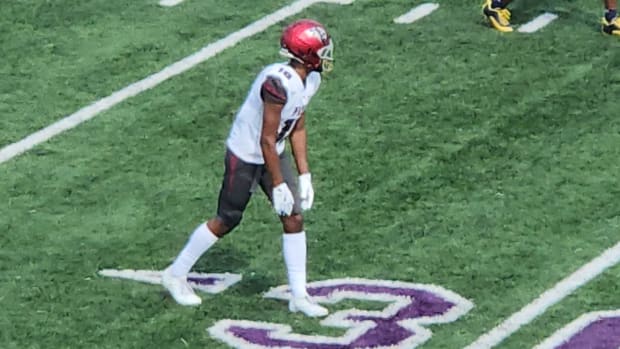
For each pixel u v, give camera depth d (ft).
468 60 165.37
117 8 181.88
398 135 147.95
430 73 162.30
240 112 113.09
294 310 116.16
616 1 174.29
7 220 132.57
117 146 147.54
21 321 115.75
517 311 115.85
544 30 172.86
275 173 110.52
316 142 146.72
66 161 144.56
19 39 173.47
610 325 113.50
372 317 115.44
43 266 124.26
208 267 123.75
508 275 121.19
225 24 176.96
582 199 133.90
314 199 135.23
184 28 175.94
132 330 114.11
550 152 143.33
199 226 125.49
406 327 113.80
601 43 168.96
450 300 117.60
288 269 115.24
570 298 117.50
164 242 128.36
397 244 126.93
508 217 131.03
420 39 171.22
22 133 150.82
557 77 160.35
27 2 183.42
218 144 147.64
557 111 152.25
